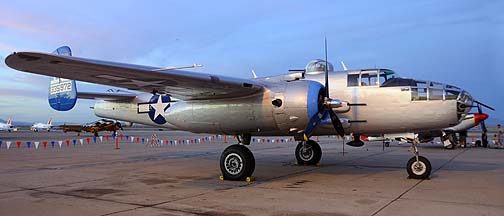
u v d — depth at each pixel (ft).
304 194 23.36
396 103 29.91
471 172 33.12
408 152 59.00
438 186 25.75
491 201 20.70
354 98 31.45
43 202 21.62
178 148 72.43
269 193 23.84
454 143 68.08
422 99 29.17
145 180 29.94
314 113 27.07
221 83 26.14
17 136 142.31
